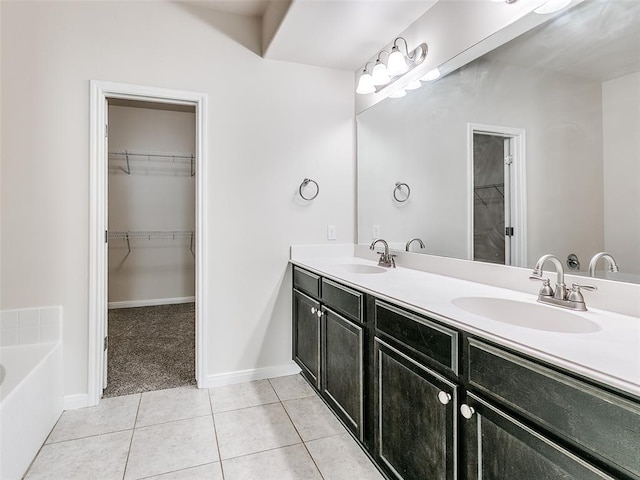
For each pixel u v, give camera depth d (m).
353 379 1.74
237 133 2.47
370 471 1.62
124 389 2.38
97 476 1.58
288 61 2.58
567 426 0.79
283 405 2.20
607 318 1.13
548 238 1.43
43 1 2.06
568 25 1.34
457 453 1.11
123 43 2.20
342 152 2.78
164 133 4.75
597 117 1.26
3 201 2.01
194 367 2.76
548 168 1.43
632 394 0.68
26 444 1.60
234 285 2.49
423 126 2.11
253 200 2.53
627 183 1.18
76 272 2.12
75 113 2.11
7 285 2.03
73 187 2.11
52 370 1.94
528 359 0.88
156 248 4.79
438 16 1.91
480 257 1.75
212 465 1.65
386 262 2.31
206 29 2.39
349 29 2.15
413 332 1.31
